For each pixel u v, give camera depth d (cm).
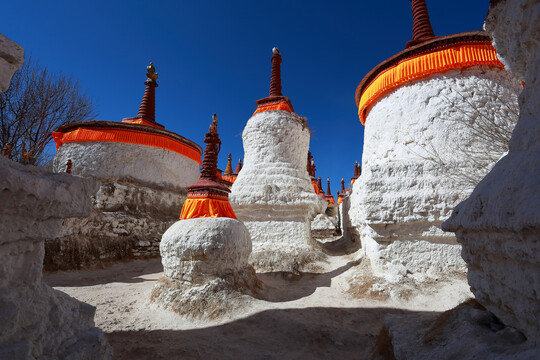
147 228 1609
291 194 1283
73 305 322
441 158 859
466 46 889
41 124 1374
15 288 242
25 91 1315
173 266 766
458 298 682
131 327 632
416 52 962
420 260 819
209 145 935
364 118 1289
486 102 859
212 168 916
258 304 711
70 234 1312
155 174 1794
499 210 237
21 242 251
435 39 910
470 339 255
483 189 285
